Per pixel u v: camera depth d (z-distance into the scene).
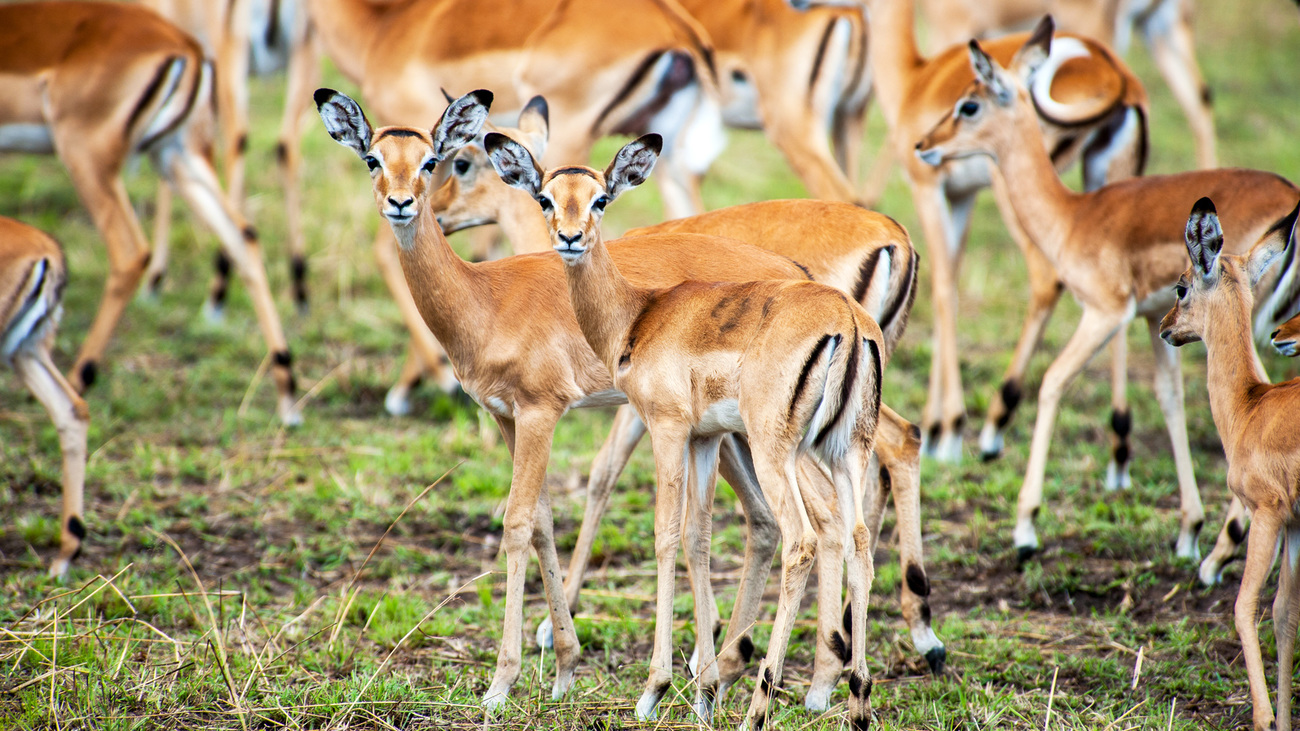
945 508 14.83
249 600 12.48
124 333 20.45
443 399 18.27
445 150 10.60
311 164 27.05
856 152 19.95
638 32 16.61
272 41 21.67
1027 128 13.88
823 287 9.46
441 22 17.67
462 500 15.25
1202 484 14.97
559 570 10.66
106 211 17.28
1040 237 13.95
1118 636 11.53
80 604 11.33
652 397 9.92
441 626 11.85
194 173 17.84
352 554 13.77
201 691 10.02
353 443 16.94
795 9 18.25
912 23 17.81
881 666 11.29
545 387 10.75
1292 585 9.54
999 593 12.71
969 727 9.76
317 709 9.69
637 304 10.27
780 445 9.22
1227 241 12.56
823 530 9.70
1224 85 33.91
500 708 9.72
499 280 10.97
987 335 20.83
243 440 16.92
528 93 17.02
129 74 17.08
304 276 21.81
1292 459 9.20
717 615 11.83
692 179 17.41
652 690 9.77
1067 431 17.08
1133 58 35.88
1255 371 10.01
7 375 19.06
